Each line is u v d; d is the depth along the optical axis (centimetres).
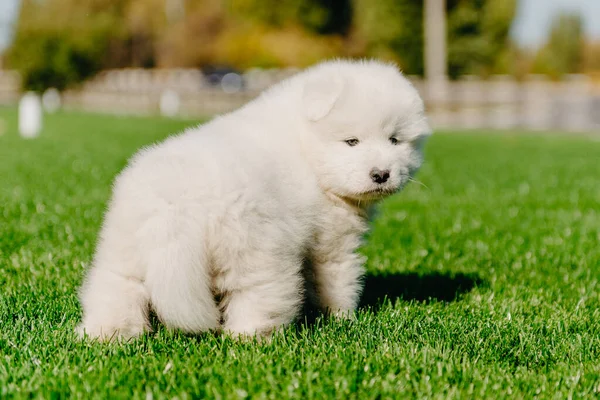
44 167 1341
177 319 359
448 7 4825
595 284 614
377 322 460
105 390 332
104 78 5316
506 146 2264
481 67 4894
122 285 368
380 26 4709
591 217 961
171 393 334
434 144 2338
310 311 457
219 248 361
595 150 2120
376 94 437
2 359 371
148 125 2850
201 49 5781
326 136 430
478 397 344
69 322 432
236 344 376
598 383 371
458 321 474
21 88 4719
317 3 5253
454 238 800
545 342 439
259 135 418
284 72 4838
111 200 383
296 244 394
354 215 449
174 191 353
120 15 5816
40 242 684
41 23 4650
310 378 349
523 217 954
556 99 3847
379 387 348
